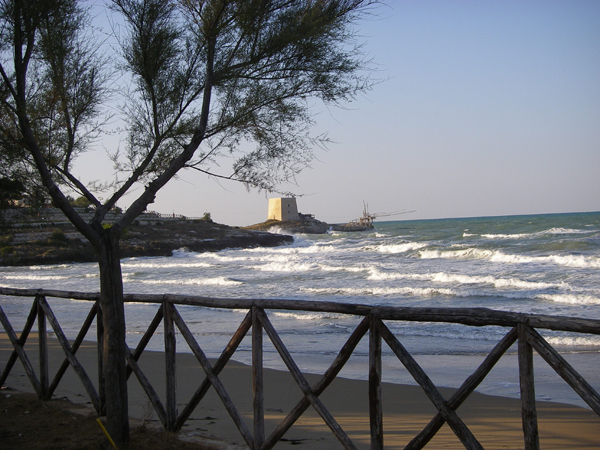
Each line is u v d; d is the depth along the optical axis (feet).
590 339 33.45
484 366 8.89
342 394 22.21
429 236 218.79
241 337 12.69
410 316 9.63
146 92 16.53
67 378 24.67
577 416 18.28
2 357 31.12
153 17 15.78
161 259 178.91
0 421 16.05
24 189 15.01
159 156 16.28
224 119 15.98
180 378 25.49
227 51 16.08
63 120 15.37
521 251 117.29
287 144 16.19
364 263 110.73
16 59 12.89
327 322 45.06
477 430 16.79
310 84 15.75
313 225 405.59
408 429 17.01
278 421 17.56
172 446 13.47
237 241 249.14
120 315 13.61
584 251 108.27
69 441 13.94
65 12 14.80
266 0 15.06
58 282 100.99
